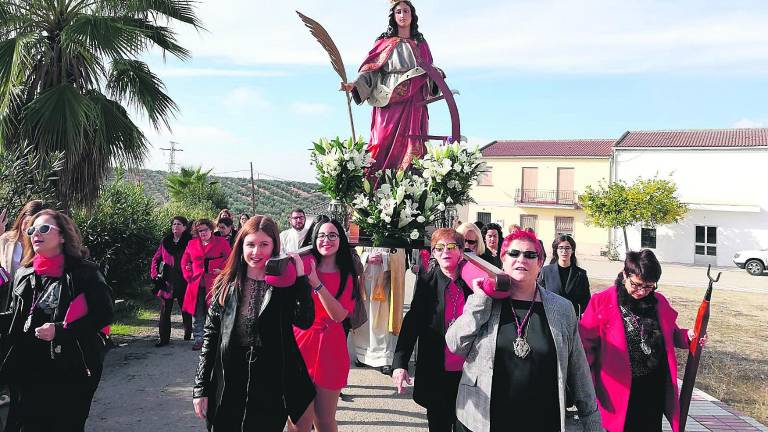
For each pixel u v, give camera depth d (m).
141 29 8.69
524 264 2.55
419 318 3.33
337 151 5.20
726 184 28.23
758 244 27.55
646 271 3.22
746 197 27.83
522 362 2.50
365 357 5.96
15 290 3.10
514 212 33.91
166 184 25.72
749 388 6.37
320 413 3.35
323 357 3.32
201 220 6.84
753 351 8.23
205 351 2.88
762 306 12.90
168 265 7.16
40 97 7.61
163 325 7.07
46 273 3.03
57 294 3.02
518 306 2.62
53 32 8.56
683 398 3.46
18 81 8.16
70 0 8.64
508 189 34.03
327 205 5.82
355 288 3.78
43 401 2.97
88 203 8.57
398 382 3.16
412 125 6.29
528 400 2.48
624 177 30.47
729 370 7.09
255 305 2.80
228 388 2.75
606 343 3.32
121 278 10.27
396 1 6.37
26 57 8.03
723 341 8.92
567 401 2.87
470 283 2.86
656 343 3.29
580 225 32.22
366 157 5.28
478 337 2.62
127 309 9.34
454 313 3.29
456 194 5.46
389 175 5.49
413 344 3.28
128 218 10.28
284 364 2.82
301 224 7.40
